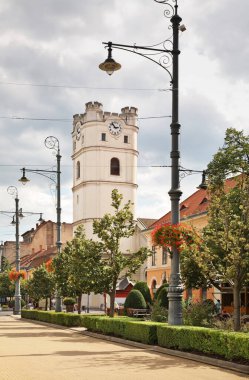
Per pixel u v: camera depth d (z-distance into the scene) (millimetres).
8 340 21672
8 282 75438
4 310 70812
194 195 52469
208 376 12266
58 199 35406
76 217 80812
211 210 18422
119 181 79312
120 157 80000
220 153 22328
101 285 27453
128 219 28219
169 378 11914
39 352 16953
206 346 15008
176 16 19125
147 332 18547
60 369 13148
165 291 31078
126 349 18047
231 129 22578
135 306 36531
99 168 78750
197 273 25422
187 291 38750
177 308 18203
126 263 27734
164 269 50531
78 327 28938
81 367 13523
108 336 22031
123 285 48906
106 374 12422
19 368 13219
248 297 32188
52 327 31281
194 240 18156
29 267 93062
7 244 122062
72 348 18312
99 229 27984
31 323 36156
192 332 15742
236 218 17250
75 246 33281
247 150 22094
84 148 79500
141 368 13430
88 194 78500
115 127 80062
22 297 66500
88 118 79812
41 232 102375
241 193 18891
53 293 45594
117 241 27953
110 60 18172
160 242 18234
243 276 17109
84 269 27734
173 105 19047
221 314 26172
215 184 20547
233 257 16656
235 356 13727
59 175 35250
